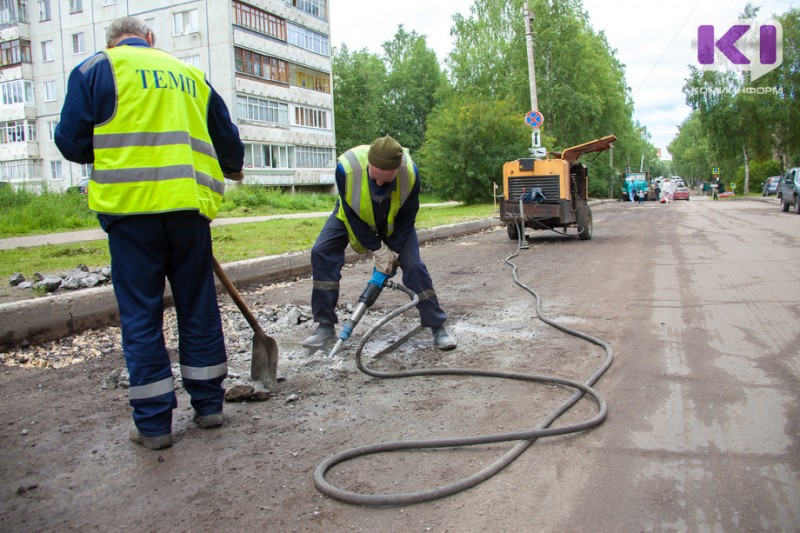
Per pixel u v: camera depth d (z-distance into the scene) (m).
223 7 34.09
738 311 5.48
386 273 4.31
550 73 38.78
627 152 59.69
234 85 34.69
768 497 2.31
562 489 2.42
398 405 3.38
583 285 7.12
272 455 2.78
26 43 41.91
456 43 46.62
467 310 5.85
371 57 59.06
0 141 43.88
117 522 2.24
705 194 76.44
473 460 2.69
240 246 9.55
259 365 3.66
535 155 18.62
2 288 6.02
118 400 3.54
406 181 4.04
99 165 2.76
